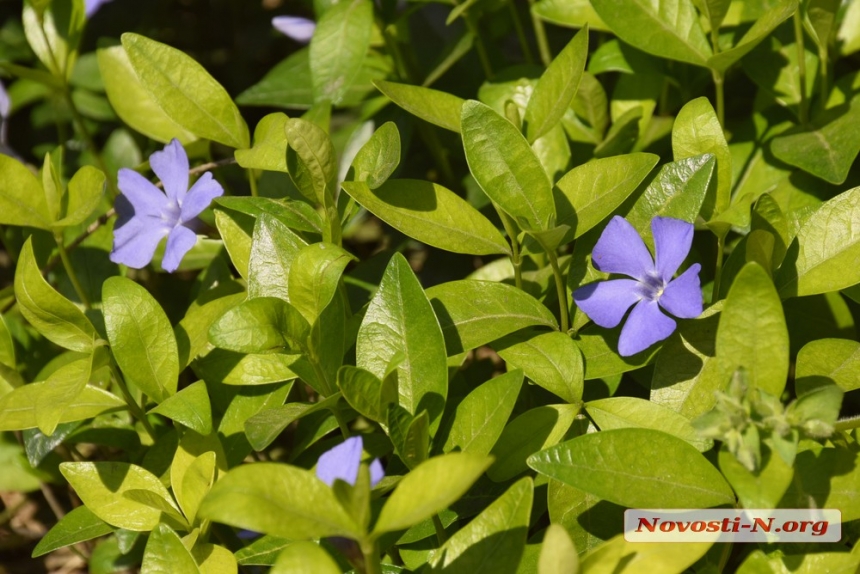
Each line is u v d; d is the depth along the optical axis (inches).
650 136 26.3
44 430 22.6
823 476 22.0
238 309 22.3
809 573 21.9
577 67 23.7
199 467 22.7
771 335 21.5
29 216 24.9
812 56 25.7
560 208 23.5
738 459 21.2
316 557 20.8
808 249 23.1
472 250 23.7
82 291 25.9
